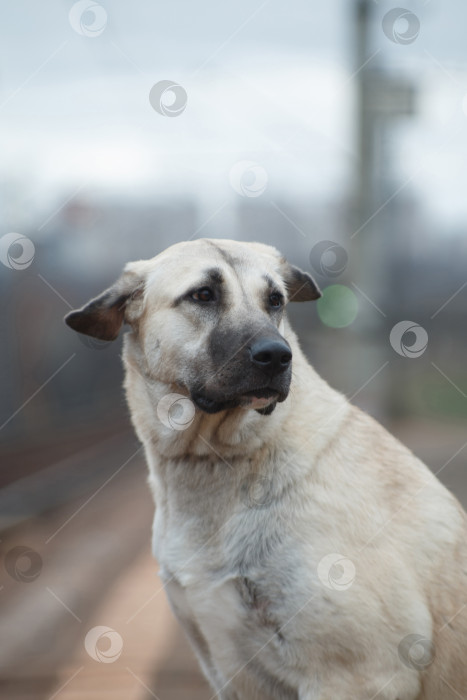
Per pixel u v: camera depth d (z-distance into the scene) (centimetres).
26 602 628
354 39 1030
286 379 376
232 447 379
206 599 381
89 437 995
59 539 766
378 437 409
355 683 353
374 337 1119
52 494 858
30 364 852
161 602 620
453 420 1231
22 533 774
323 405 403
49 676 509
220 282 404
